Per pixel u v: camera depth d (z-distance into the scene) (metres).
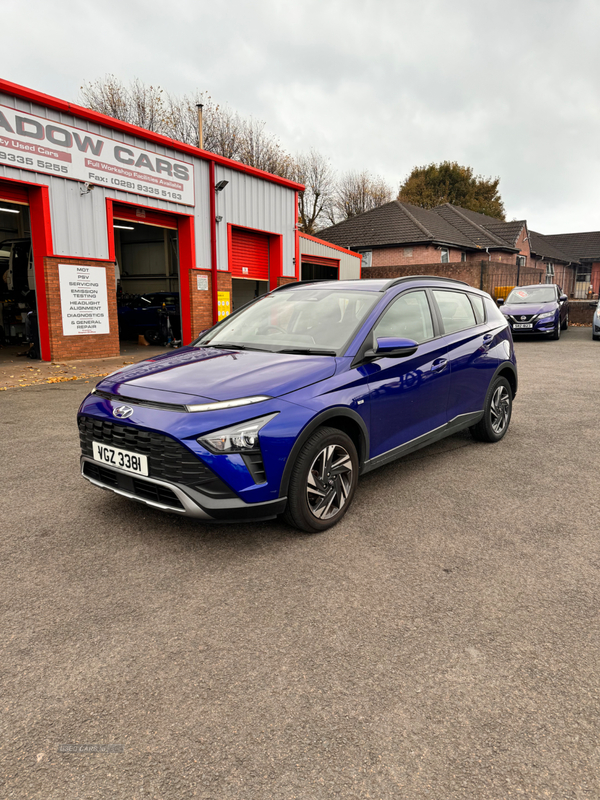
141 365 3.67
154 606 2.55
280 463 2.97
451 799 1.56
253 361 3.46
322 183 47.69
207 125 33.25
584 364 11.31
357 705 1.93
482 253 35.44
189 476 2.83
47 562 2.96
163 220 13.83
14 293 13.52
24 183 10.12
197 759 1.70
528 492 4.08
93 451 3.27
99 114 11.09
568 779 1.62
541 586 2.76
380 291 4.05
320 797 1.56
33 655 2.20
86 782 1.61
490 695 1.98
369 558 3.04
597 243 50.56
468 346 4.71
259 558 3.02
